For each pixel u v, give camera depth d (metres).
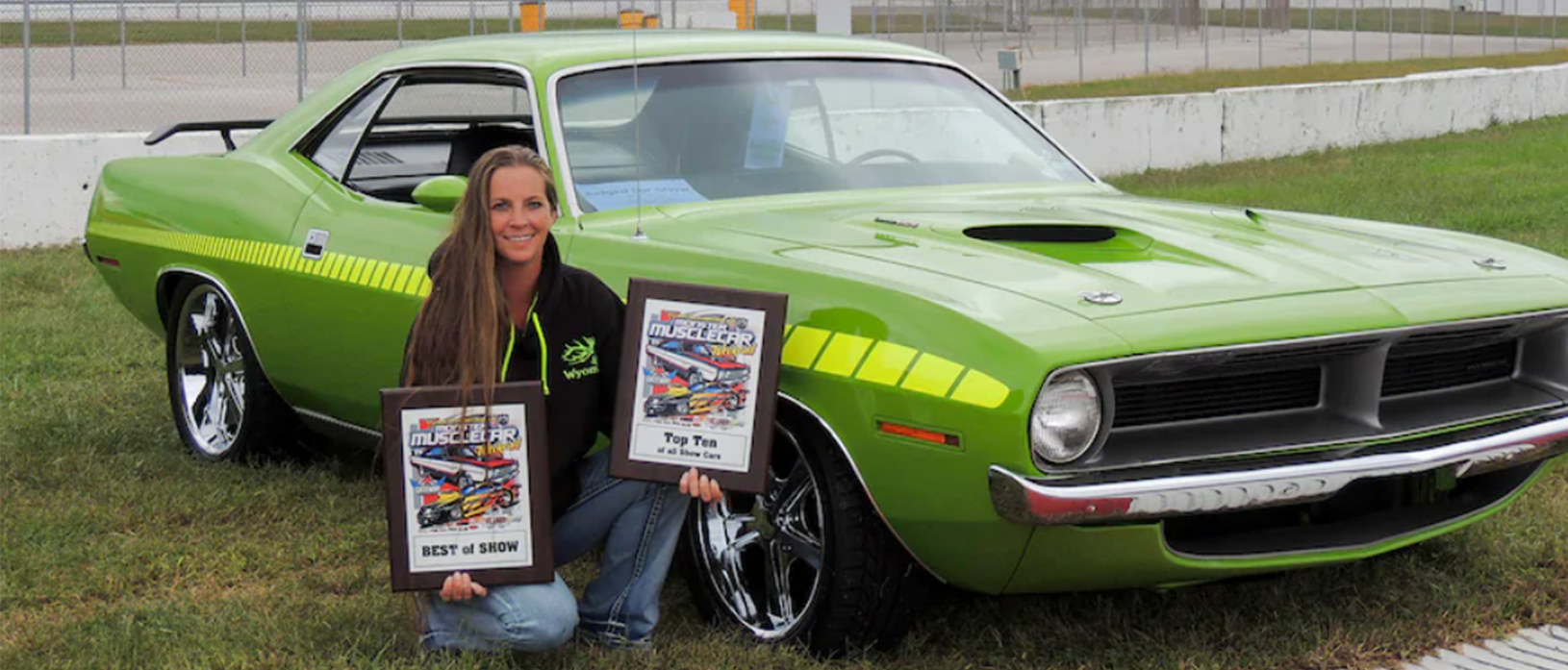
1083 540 3.32
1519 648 3.76
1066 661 3.71
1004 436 3.19
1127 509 3.22
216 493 5.13
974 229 4.01
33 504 5.08
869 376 3.41
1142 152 16.33
